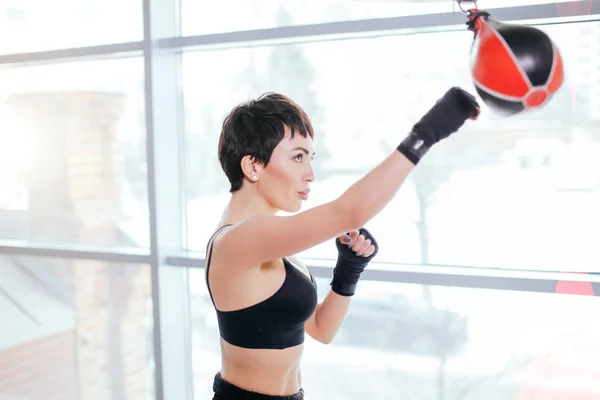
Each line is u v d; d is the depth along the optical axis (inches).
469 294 103.8
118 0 117.6
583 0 84.4
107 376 126.1
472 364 104.7
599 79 91.5
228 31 110.9
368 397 112.7
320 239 44.5
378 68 105.9
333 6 106.1
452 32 100.2
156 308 111.7
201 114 116.6
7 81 129.2
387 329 110.1
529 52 47.9
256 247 47.8
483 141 100.6
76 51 115.8
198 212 118.3
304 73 110.3
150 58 107.7
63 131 126.0
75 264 126.9
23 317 131.9
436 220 104.7
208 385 119.8
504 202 100.2
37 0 124.6
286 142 55.6
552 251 97.7
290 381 59.1
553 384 99.6
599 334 96.1
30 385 132.7
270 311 54.9
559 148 95.8
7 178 132.0
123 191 122.5
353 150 109.1
